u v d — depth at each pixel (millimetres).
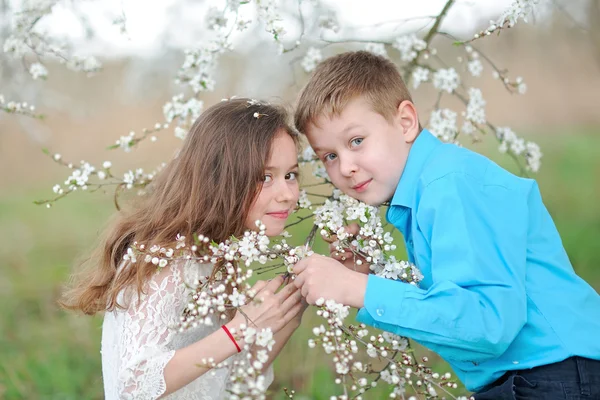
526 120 7980
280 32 2332
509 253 1686
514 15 2156
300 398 2859
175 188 2059
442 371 3000
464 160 1812
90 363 3396
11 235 5789
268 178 2014
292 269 1835
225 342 1807
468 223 1687
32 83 3822
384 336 1835
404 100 2008
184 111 2533
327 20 2795
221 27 2508
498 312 1607
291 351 3232
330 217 1981
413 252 1977
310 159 2320
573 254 4398
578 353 1690
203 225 1979
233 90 3939
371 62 2020
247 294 1769
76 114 5094
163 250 1836
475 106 2621
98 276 2105
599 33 3633
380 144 1923
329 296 1737
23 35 2818
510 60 5121
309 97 1962
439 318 1621
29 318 3965
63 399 3049
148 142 7500
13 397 3043
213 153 1991
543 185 5934
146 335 1859
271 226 2031
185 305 1940
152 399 1797
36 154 7762
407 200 1885
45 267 4855
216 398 2135
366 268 2064
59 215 6438
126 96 5445
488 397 1726
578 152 6938
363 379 1623
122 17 2668
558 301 1741
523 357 1725
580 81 7496
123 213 2271
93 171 2379
